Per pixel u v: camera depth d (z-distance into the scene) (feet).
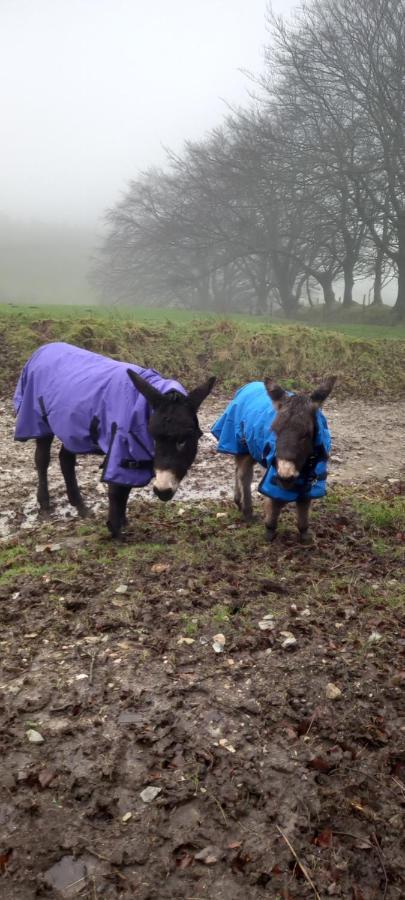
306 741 12.82
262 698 13.96
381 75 106.42
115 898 9.91
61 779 11.80
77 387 21.12
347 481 31.09
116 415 19.79
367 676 14.71
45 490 25.64
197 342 55.67
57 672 14.78
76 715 13.37
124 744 12.61
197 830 10.95
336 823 11.14
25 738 12.73
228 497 28.60
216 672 14.80
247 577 19.38
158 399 18.60
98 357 22.41
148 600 17.76
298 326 61.77
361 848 10.74
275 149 122.01
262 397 22.57
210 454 35.50
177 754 12.41
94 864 10.38
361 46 109.19
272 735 12.96
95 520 25.07
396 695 14.06
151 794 11.52
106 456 20.27
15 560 21.07
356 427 42.37
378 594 18.63
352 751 12.56
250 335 56.24
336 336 58.49
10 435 36.91
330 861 10.53
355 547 22.11
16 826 10.93
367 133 114.52
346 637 16.28
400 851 10.75
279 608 17.58
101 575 19.43
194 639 16.05
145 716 13.33
